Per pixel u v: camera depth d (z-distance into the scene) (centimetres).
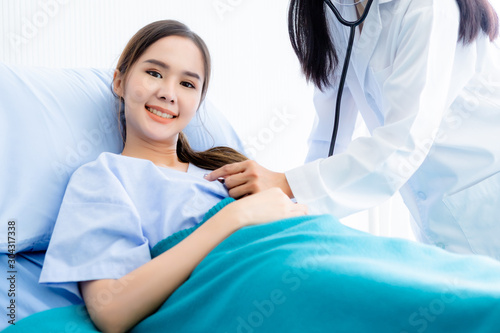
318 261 72
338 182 114
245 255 80
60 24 167
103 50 173
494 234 119
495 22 129
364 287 67
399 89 115
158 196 108
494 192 119
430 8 115
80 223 93
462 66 126
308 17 130
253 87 203
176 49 120
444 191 123
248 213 95
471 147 120
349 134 153
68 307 88
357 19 133
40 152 109
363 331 65
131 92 119
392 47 123
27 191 103
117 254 90
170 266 85
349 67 137
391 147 111
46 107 117
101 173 103
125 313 81
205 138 148
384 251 78
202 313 76
